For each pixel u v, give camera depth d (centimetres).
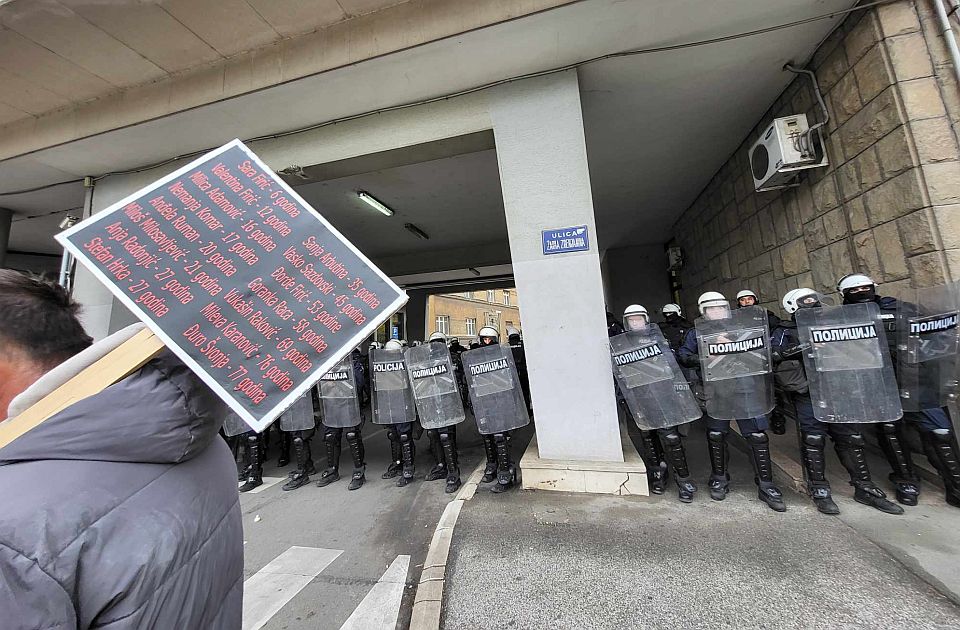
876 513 264
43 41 346
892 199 304
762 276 493
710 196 632
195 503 79
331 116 414
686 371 355
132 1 315
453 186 633
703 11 310
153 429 71
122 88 413
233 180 103
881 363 260
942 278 271
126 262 87
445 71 357
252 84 372
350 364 427
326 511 364
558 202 349
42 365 81
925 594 187
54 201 588
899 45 296
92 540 61
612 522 278
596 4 301
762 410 288
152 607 66
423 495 382
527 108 362
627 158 548
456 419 389
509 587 217
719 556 229
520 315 353
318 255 100
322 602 231
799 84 387
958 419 271
